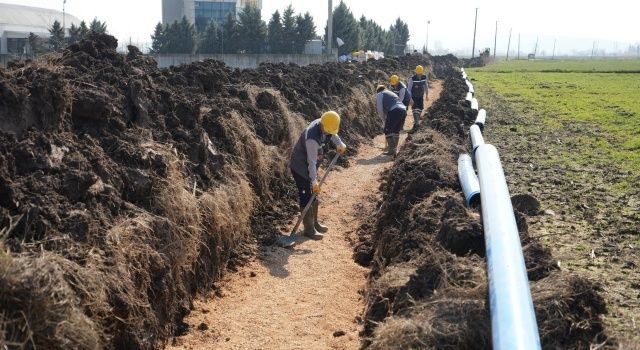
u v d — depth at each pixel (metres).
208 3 73.12
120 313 4.41
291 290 6.30
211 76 9.73
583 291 4.18
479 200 6.38
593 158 11.52
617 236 6.90
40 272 3.63
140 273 4.83
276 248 7.53
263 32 51.50
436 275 4.57
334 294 6.20
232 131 8.12
